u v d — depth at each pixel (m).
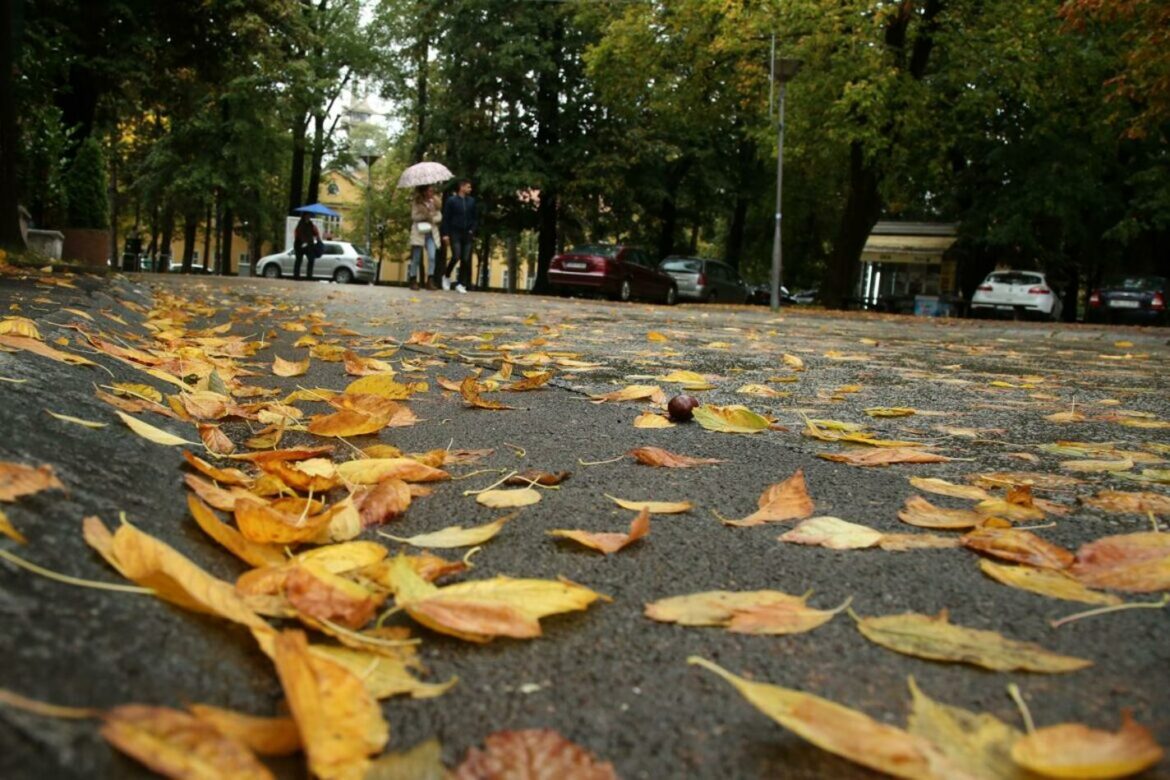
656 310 14.45
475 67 29.72
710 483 2.16
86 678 0.87
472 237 18.48
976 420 3.41
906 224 43.94
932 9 21.14
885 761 0.81
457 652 1.15
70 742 0.73
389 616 1.25
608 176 30.33
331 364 4.42
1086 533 1.80
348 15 35.62
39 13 16.70
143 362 3.43
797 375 4.86
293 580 1.16
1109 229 26.50
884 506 1.99
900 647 1.16
